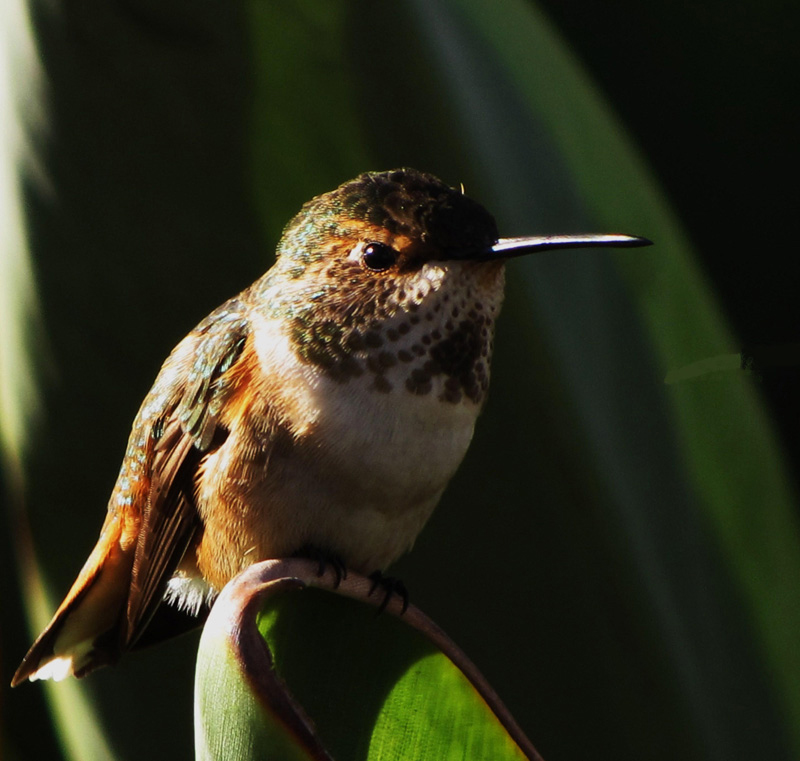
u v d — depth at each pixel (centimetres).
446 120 204
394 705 199
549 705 204
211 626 197
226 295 204
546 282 204
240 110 204
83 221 204
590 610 204
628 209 205
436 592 204
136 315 204
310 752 197
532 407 204
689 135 214
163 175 204
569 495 204
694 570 204
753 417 205
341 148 204
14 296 204
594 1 217
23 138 203
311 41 204
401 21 204
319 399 201
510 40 206
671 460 204
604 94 214
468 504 204
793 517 205
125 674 204
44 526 204
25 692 209
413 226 201
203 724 197
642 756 203
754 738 204
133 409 204
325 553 202
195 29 204
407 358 201
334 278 202
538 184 205
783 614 204
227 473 202
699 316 205
